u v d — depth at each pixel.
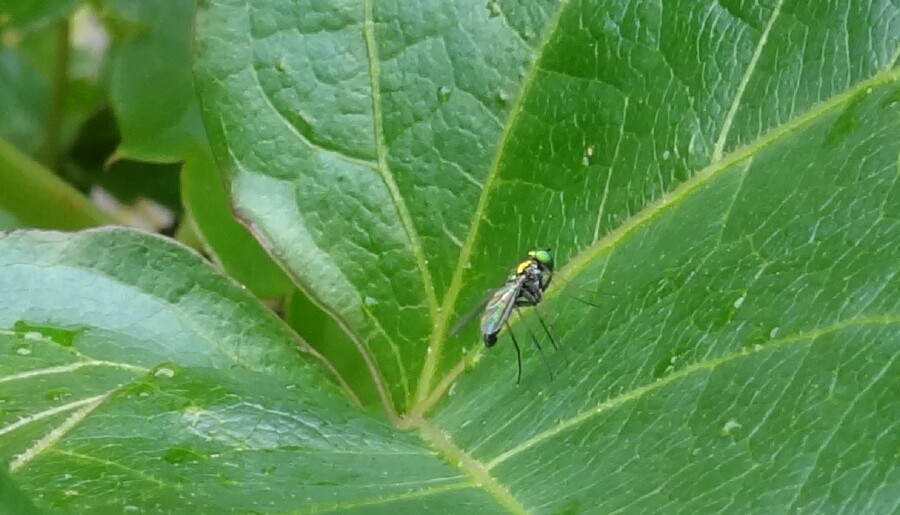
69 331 0.05
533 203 0.05
